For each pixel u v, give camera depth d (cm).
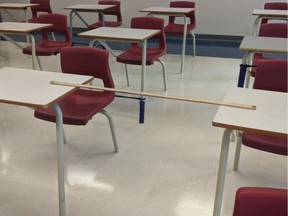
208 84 383
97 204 185
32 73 187
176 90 364
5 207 182
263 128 125
